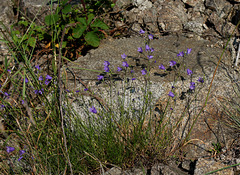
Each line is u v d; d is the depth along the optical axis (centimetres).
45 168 235
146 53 353
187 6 422
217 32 383
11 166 248
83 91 296
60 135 250
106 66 279
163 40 379
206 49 348
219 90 282
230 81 292
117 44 380
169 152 251
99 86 303
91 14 406
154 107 277
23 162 263
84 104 285
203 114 265
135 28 418
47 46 387
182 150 248
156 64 328
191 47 355
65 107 283
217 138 248
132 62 338
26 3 445
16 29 442
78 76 323
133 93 289
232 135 248
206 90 283
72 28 382
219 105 270
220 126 255
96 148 251
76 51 383
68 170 246
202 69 310
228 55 336
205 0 410
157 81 298
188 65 320
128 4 438
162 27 402
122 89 295
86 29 381
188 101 275
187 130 258
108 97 289
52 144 252
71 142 241
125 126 259
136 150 254
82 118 284
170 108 264
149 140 255
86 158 252
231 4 387
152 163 246
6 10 443
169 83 294
